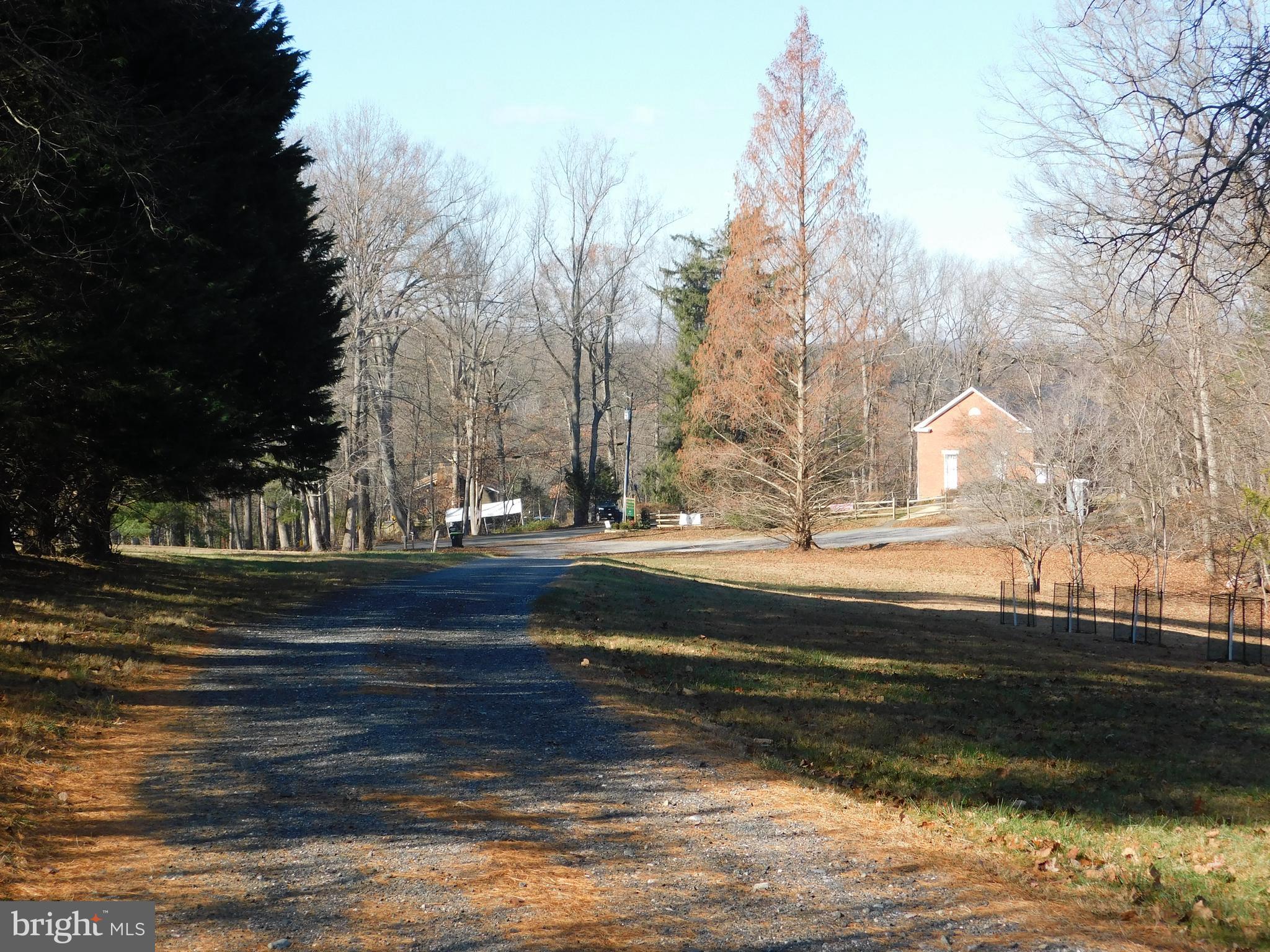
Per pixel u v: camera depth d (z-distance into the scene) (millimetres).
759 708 12406
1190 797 9609
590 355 70250
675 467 62500
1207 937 5754
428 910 5816
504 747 9844
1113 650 22312
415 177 46188
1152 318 9859
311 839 7035
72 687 10961
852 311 39188
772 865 6828
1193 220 10141
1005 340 62625
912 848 7262
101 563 21422
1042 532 32594
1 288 14102
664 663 15047
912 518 53000
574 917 5789
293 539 68312
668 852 7035
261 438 22484
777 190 38000
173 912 5652
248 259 20500
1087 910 6148
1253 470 29172
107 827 7105
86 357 14414
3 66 12969
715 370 40250
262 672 13133
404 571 29781
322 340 23281
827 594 31031
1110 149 24094
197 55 18625
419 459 68500
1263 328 27312
